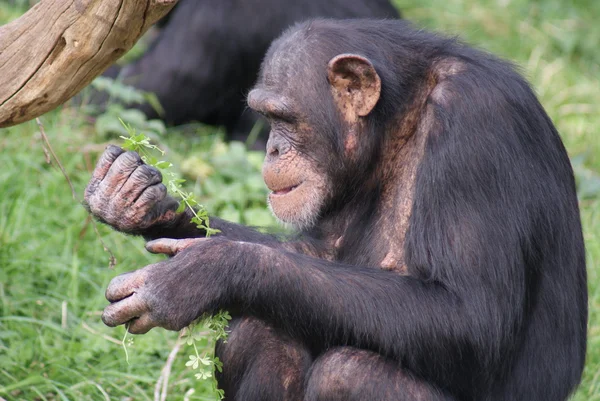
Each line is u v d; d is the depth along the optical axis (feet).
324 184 30.76
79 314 37.88
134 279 26.58
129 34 26.58
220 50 54.39
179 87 54.44
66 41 26.45
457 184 27.91
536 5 76.89
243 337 30.55
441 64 30.09
